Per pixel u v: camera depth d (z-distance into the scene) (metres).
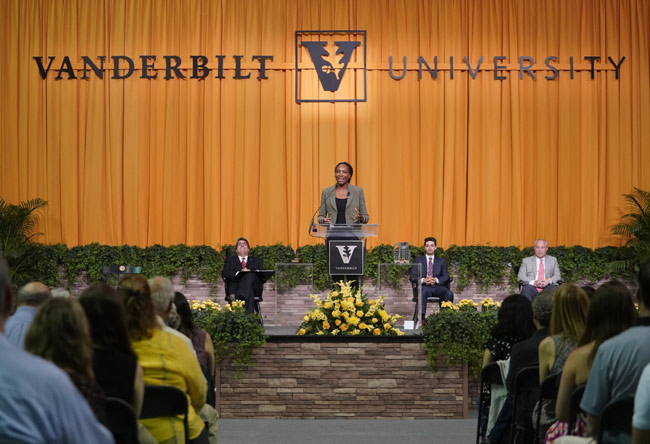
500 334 5.09
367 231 8.46
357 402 6.97
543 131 12.29
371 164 12.26
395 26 12.37
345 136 12.27
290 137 12.30
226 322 6.94
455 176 12.31
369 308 7.38
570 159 12.30
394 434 6.32
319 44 12.30
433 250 10.34
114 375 3.01
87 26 12.38
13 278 11.63
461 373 6.99
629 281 11.73
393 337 7.00
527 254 11.84
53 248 11.88
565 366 3.45
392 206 12.27
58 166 12.34
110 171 12.30
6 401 1.65
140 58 12.34
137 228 12.30
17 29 12.38
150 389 3.45
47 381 1.68
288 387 6.98
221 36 12.37
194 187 12.30
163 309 3.91
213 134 12.30
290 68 12.31
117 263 11.85
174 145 12.33
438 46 12.37
